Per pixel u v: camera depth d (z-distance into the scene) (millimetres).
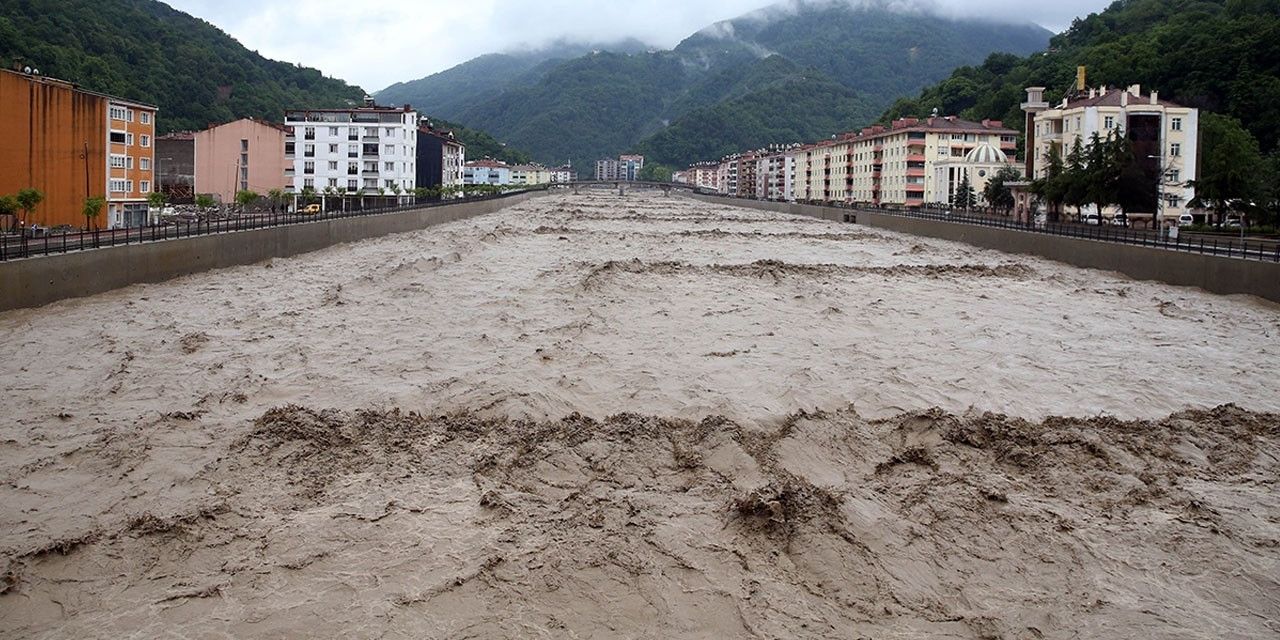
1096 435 24656
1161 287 58406
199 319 41344
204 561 17078
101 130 85438
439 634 14859
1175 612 16094
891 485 21062
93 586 16219
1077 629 15539
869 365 34344
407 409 27000
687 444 23359
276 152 148875
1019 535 18578
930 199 172875
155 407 27109
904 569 17203
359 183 151125
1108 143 89562
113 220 90250
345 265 65375
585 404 28266
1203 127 106438
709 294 52000
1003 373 33812
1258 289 51281
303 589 16125
